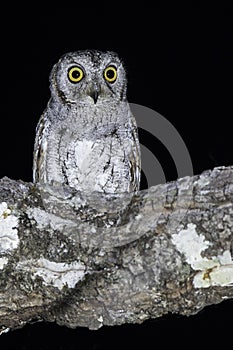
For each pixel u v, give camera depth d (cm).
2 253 254
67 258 254
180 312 255
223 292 254
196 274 253
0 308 254
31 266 254
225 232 253
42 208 254
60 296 254
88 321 256
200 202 253
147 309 255
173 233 253
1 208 254
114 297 254
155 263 254
